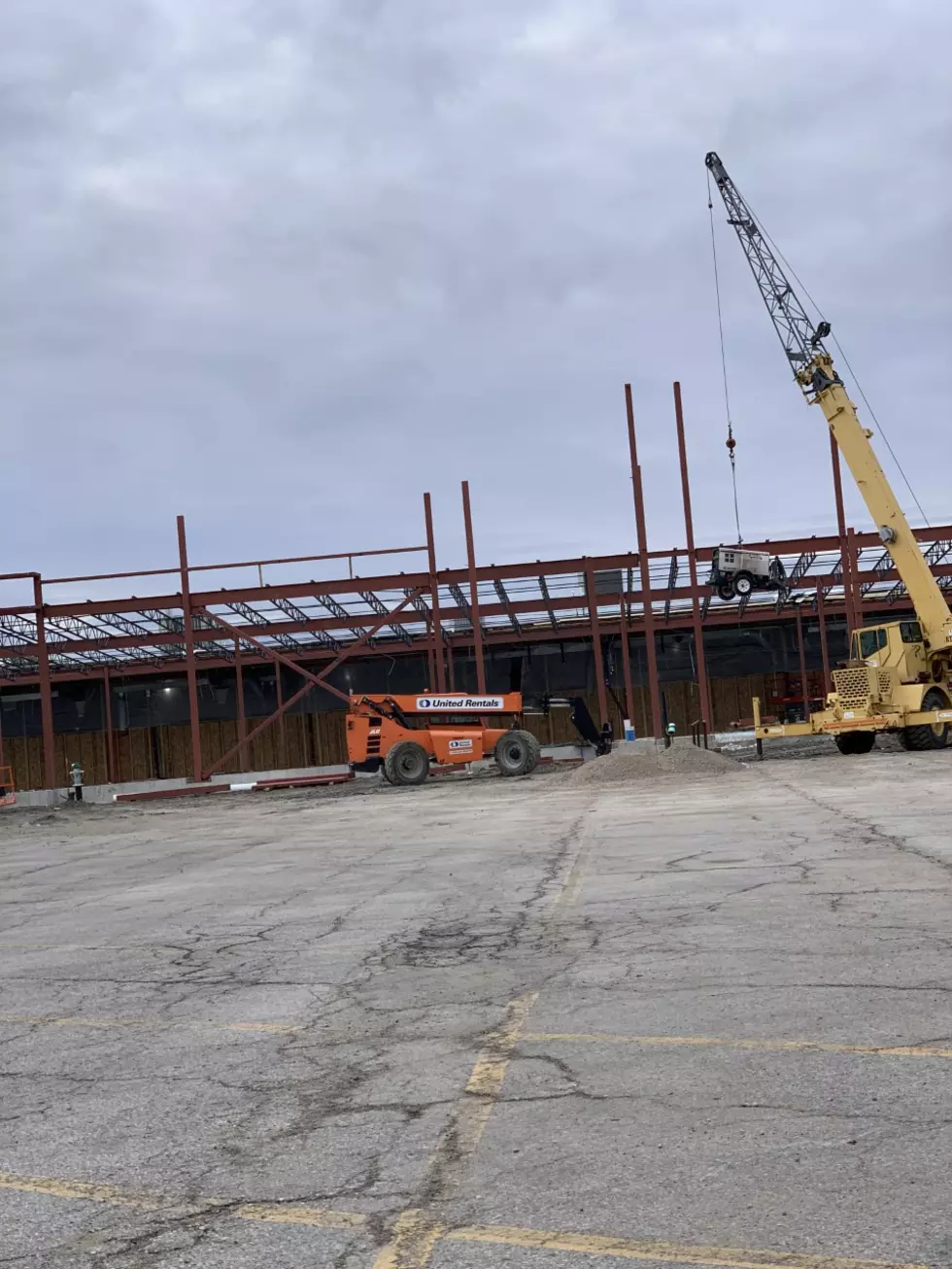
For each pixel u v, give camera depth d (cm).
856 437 3127
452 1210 311
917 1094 377
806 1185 311
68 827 2475
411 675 5003
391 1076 444
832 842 1089
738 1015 495
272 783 3675
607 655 4906
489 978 613
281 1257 288
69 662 4478
